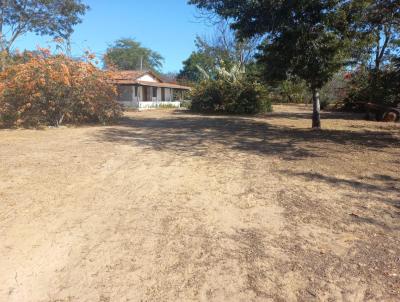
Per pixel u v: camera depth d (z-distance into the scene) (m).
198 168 7.31
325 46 11.91
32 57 14.55
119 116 17.48
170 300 3.00
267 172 6.89
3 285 3.25
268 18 11.82
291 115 22.70
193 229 4.33
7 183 6.14
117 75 17.34
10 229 4.34
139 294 3.09
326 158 8.15
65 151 9.05
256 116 22.02
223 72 24.70
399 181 6.16
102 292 3.13
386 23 12.33
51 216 4.75
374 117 18.75
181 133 12.92
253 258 3.63
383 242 3.91
